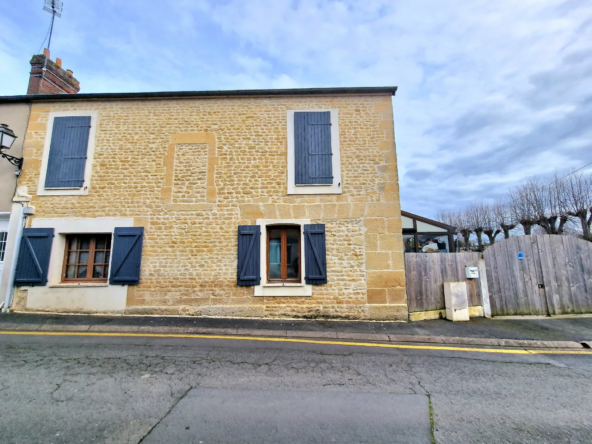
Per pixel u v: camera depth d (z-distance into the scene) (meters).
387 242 6.54
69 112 7.10
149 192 6.77
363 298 6.35
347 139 6.95
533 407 2.96
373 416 2.74
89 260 6.74
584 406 2.99
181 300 6.38
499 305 6.80
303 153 6.90
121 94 7.03
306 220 6.63
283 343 4.85
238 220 6.66
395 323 6.09
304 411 2.81
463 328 5.79
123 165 6.87
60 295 6.37
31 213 6.66
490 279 6.90
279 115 7.09
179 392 3.12
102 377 3.43
